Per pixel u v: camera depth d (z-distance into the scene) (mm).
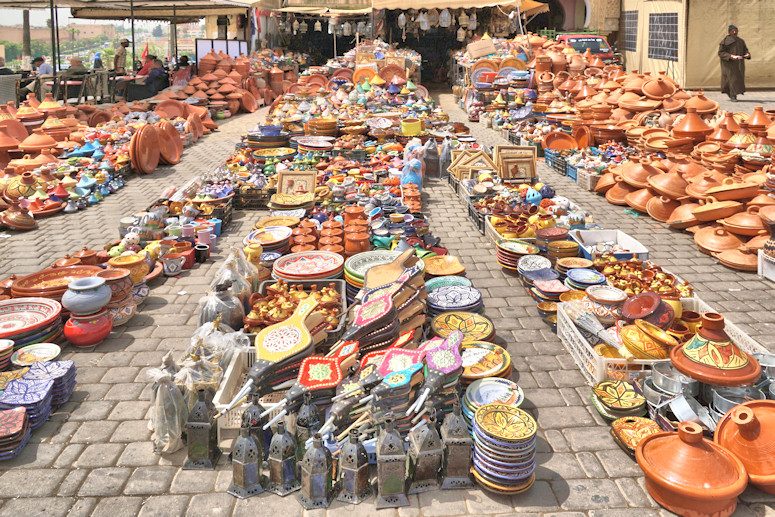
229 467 4602
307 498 4219
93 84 21453
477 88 19766
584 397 5449
